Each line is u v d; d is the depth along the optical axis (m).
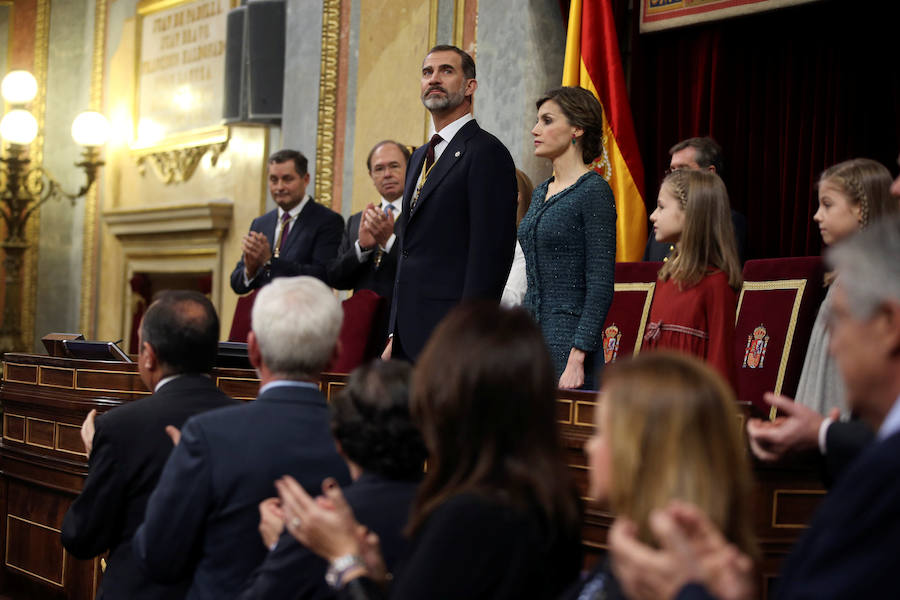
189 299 6.93
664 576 3.15
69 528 6.73
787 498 6.92
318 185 19.89
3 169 29.09
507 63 16.55
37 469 10.52
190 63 25.61
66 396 10.06
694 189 8.27
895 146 13.68
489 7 16.92
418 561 3.95
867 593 2.94
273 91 21.31
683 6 15.23
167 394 6.78
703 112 15.27
